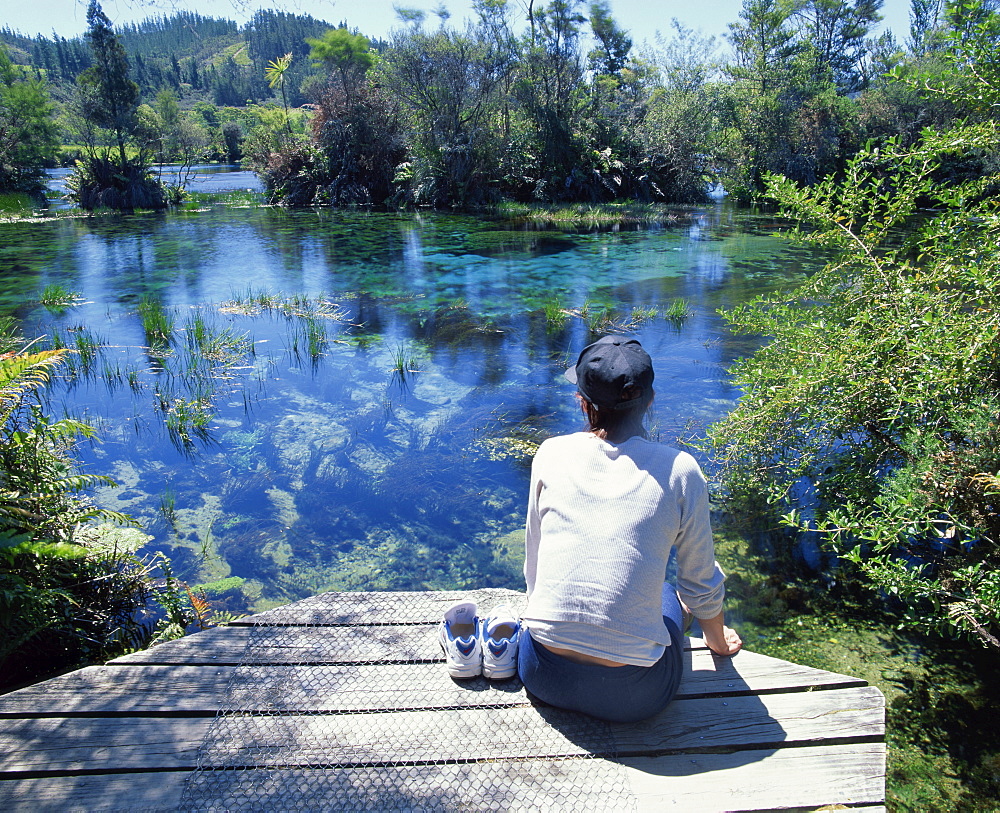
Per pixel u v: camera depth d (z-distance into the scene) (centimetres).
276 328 1036
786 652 348
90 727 220
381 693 238
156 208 3031
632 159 3200
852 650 348
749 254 1695
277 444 630
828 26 4009
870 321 419
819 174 3066
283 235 2133
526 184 3169
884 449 410
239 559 455
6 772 202
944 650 345
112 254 1752
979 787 268
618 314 1102
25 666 349
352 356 898
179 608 399
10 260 1645
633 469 202
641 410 209
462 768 206
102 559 410
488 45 2942
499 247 1859
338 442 633
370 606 292
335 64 3238
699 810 191
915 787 269
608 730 220
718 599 224
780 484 472
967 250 408
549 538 208
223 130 6744
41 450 398
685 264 1568
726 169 3272
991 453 320
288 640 268
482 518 506
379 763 208
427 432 655
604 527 199
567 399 737
